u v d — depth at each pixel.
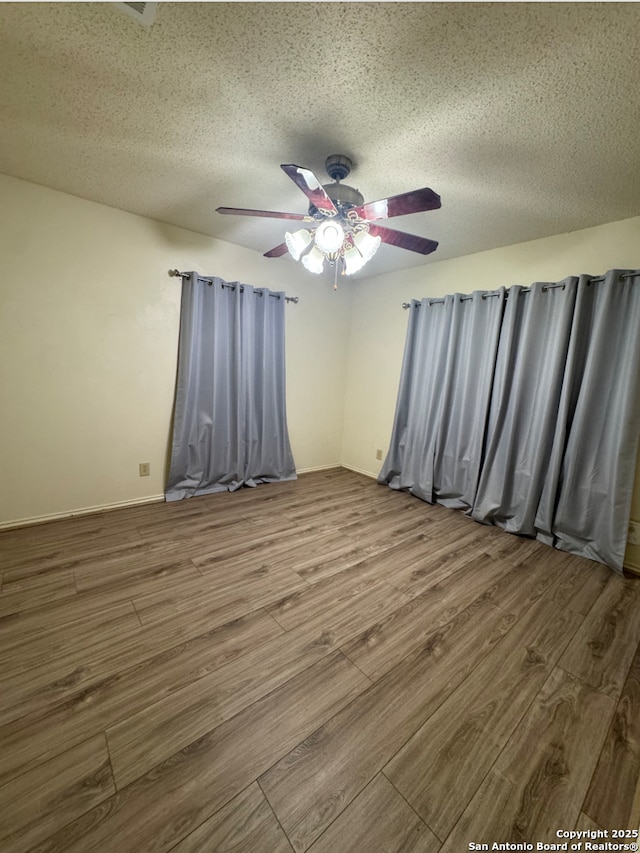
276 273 3.53
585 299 2.40
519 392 2.73
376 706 1.30
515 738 1.21
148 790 1.00
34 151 1.92
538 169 1.84
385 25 1.12
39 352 2.43
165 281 2.88
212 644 1.55
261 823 0.94
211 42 1.21
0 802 0.96
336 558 2.31
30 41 1.23
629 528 2.29
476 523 2.93
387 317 3.84
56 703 1.25
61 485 2.62
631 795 1.04
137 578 1.99
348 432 4.39
